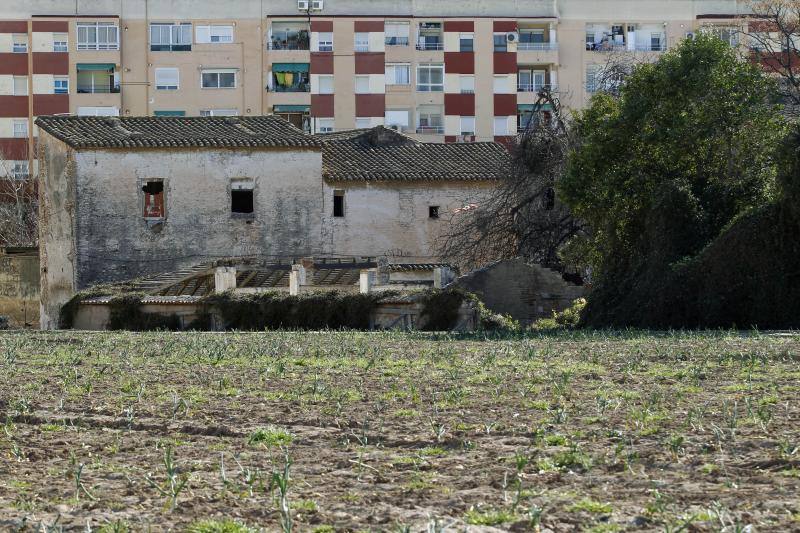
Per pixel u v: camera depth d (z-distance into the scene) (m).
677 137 40.28
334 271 59.09
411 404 14.89
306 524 8.48
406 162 65.62
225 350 25.42
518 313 49.28
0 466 11.02
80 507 9.16
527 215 55.34
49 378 19.58
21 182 84.50
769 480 9.56
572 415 13.54
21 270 65.19
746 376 17.53
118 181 60.56
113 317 50.19
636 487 9.48
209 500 9.31
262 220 61.84
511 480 9.80
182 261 61.09
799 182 34.75
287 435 12.41
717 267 36.31
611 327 36.19
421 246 63.91
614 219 41.28
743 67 41.16
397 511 8.78
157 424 13.55
